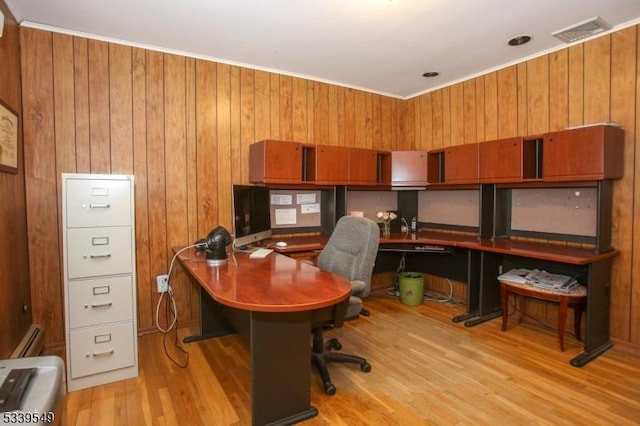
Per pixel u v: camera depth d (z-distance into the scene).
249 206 2.84
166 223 3.16
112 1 2.35
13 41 2.44
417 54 3.27
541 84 3.26
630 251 2.75
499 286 3.57
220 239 2.49
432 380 2.35
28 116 2.62
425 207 4.47
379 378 2.38
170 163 3.16
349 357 2.46
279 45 3.06
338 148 3.64
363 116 4.29
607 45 2.82
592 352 2.66
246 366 2.54
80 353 2.24
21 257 2.47
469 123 3.90
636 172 2.71
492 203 3.60
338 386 2.28
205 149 3.31
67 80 2.75
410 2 2.38
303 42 3.00
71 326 2.22
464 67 3.62
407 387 2.27
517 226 3.54
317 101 3.93
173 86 3.15
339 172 3.65
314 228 4.01
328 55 3.29
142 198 3.06
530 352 2.74
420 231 4.36
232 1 2.36
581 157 2.72
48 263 2.71
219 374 2.43
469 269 3.44
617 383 2.30
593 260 2.55
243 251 2.91
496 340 2.96
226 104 3.39
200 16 2.55
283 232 3.82
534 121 3.32
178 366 2.54
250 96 3.52
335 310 2.07
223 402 2.11
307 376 1.97
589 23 2.67
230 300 1.66
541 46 3.11
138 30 2.77
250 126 3.52
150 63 3.05
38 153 2.66
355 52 3.22
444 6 2.43
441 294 4.24
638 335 2.71
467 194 4.00
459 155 3.66
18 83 2.52
